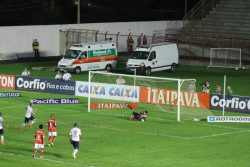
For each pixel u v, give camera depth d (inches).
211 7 5295.3
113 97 3088.1
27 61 4623.5
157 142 2407.7
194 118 2883.9
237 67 4520.2
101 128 2642.7
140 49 4281.5
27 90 3432.6
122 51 5083.7
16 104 3129.9
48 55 4825.3
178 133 2568.9
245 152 2266.2
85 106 3139.8
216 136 2524.6
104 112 2999.5
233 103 2935.5
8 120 2778.1
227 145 2372.0
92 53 4271.7
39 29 4761.3
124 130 2610.7
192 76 4153.5
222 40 4960.6
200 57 4894.2
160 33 5275.6
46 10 5575.8
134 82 3070.9
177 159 2158.0
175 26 5329.7
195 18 5329.7
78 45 4249.5
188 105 2906.0
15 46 4665.4
